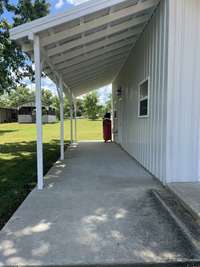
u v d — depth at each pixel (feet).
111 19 14.01
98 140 42.47
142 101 19.67
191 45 12.90
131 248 7.30
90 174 16.75
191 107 13.14
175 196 11.46
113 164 20.42
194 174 13.41
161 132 14.10
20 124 92.07
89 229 8.55
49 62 16.66
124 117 29.89
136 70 22.09
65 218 9.48
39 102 13.15
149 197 11.82
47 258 6.82
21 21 34.37
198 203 9.96
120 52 23.76
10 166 20.66
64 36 13.62
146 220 9.21
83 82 32.96
